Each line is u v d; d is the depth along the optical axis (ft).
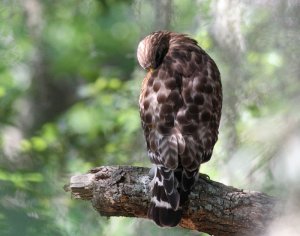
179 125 29.25
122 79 67.36
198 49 32.09
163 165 28.27
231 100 42.06
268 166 35.53
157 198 27.61
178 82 30.19
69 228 39.37
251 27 41.57
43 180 41.27
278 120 35.09
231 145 40.29
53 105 70.18
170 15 48.75
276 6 30.78
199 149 28.91
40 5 68.59
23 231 26.35
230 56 42.96
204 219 27.94
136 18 54.39
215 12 44.21
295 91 26.16
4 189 30.86
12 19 66.08
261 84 41.37
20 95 68.18
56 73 69.87
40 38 68.80
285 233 23.20
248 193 27.63
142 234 41.63
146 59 32.24
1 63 65.92
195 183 28.02
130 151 51.57
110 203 28.45
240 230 27.61
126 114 53.52
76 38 72.08
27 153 53.78
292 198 23.36
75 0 72.28
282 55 32.22
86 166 52.34
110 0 73.20
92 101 62.64
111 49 71.56
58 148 57.77
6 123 63.16
